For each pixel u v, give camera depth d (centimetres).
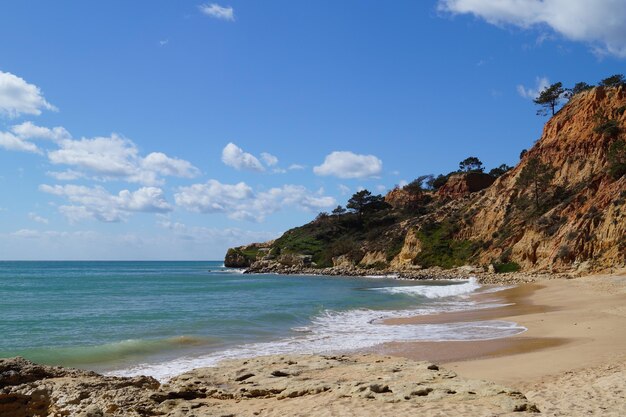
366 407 908
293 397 1034
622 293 3541
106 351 1933
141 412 932
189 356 1858
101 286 7050
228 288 6494
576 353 1563
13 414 955
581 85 9788
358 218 14075
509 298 4066
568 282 4916
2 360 1158
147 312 3472
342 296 4906
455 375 1132
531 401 970
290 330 2528
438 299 4372
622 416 850
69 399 984
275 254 13700
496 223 8738
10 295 5325
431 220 10506
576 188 7544
